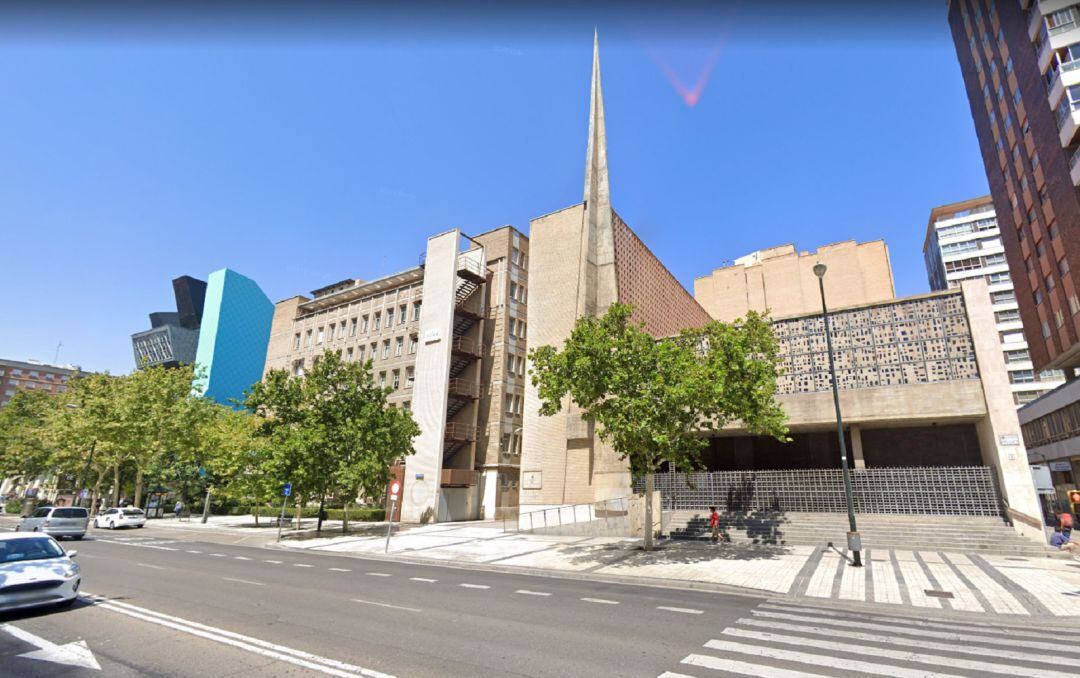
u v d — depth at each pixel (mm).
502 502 37875
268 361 54406
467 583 13227
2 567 9141
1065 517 17484
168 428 40344
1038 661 6762
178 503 43250
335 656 6840
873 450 28469
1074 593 11594
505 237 42875
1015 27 34094
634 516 23906
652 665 6523
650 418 16797
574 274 33062
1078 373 37562
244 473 35625
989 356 20984
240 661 6625
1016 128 36156
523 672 6254
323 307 52219
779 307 64188
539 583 13391
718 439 32188
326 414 28000
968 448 26250
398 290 45656
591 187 34156
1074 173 29016
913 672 6254
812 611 10055
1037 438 40219
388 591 11859
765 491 24391
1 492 70812
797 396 24281
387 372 43938
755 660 6727
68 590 9422
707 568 15297
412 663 6559
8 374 106750
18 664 6504
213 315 80500
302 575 14320
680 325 40250
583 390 17484
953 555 17297
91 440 40406
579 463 29734
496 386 39500
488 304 41938
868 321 23781
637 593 11992
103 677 6051
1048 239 33375
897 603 10812
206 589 11828
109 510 34531
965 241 70438
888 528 20109
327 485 27375
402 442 29406
